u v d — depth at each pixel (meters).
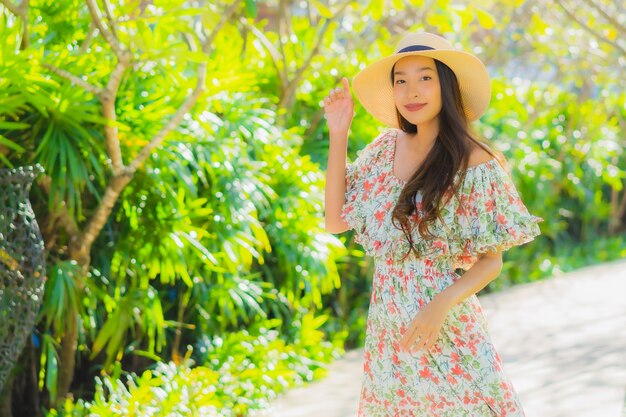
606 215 9.81
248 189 4.88
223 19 4.60
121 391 4.36
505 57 8.94
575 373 4.99
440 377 2.73
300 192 5.38
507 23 8.23
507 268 8.25
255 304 5.04
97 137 4.15
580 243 9.74
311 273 5.31
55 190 4.02
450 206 2.70
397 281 2.75
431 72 2.74
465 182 2.69
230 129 5.02
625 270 8.41
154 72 4.62
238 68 5.15
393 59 2.85
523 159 8.62
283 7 6.50
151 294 4.62
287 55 6.75
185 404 4.20
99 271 4.62
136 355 5.05
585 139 9.44
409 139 2.86
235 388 4.60
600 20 8.47
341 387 5.01
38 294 3.59
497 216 2.70
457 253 2.72
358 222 2.85
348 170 3.00
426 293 2.71
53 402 4.19
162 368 4.57
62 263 4.18
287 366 5.19
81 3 4.50
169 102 4.54
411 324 2.65
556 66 9.13
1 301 3.50
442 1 6.46
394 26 7.57
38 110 4.03
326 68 6.72
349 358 5.71
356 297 6.59
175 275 5.14
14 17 4.25
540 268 8.45
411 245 2.69
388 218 2.79
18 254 3.52
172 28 4.48
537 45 8.56
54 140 3.97
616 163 10.07
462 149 2.68
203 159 4.73
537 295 7.45
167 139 4.48
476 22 9.20
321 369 5.25
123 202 4.54
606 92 9.38
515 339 5.94
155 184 4.48
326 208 2.96
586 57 8.76
